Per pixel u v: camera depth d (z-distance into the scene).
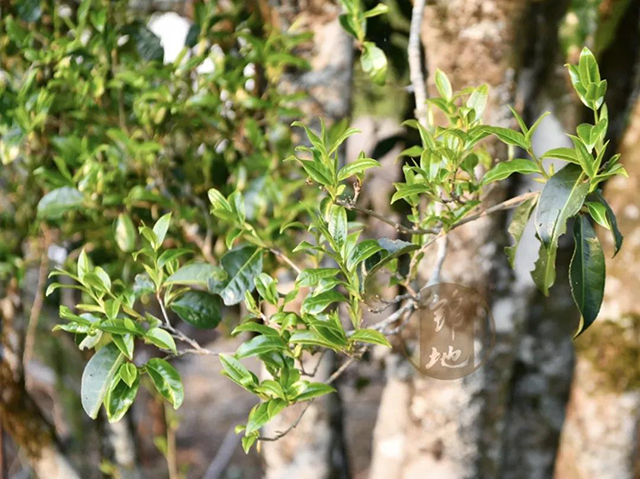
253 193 1.85
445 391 1.98
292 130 1.93
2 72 1.94
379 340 1.49
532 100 2.00
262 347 1.50
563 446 2.04
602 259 1.46
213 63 1.88
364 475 4.35
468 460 1.99
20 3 1.93
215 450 5.19
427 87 1.95
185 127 1.91
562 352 2.23
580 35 1.96
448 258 1.94
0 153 1.86
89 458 2.57
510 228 1.55
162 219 1.57
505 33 1.89
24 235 2.02
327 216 1.53
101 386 1.50
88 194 1.83
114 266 1.91
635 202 1.94
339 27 1.92
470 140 1.51
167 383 1.51
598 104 1.45
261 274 1.55
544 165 1.99
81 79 1.89
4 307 2.08
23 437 2.12
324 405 1.98
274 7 1.93
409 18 2.15
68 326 1.52
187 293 1.63
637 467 2.00
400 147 2.27
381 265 1.52
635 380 1.96
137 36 1.92
